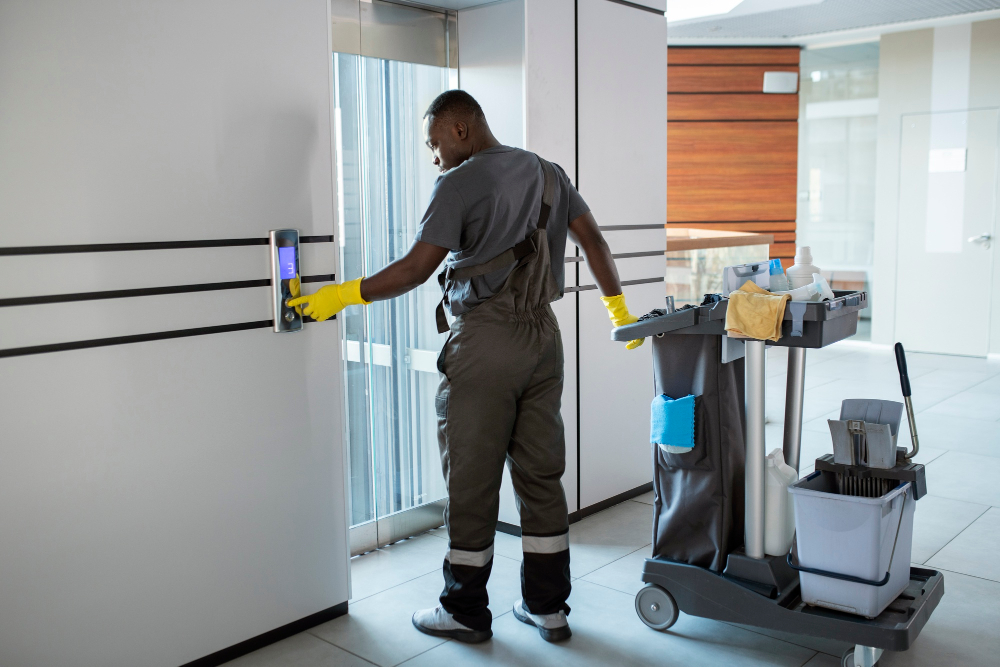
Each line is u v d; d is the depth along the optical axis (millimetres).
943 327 6953
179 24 1947
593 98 3156
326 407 2350
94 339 1870
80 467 1873
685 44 7410
